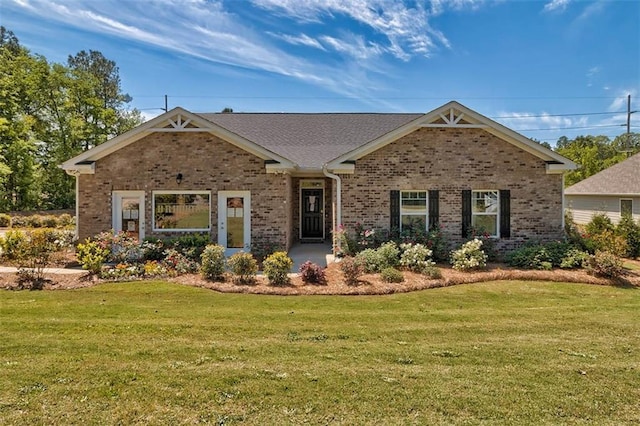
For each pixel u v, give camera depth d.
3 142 30.36
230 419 3.50
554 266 11.64
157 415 3.54
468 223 13.16
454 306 8.08
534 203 13.21
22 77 32.97
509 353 5.28
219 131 12.66
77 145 35.41
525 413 3.71
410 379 4.38
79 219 12.87
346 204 13.05
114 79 44.69
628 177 21.64
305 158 14.54
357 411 3.68
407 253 11.19
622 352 5.38
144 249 11.88
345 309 7.69
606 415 3.71
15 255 10.16
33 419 3.42
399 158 13.09
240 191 13.02
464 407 3.79
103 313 7.01
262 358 4.96
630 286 10.02
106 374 4.36
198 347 5.32
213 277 9.96
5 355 4.88
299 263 12.27
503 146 13.15
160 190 12.89
